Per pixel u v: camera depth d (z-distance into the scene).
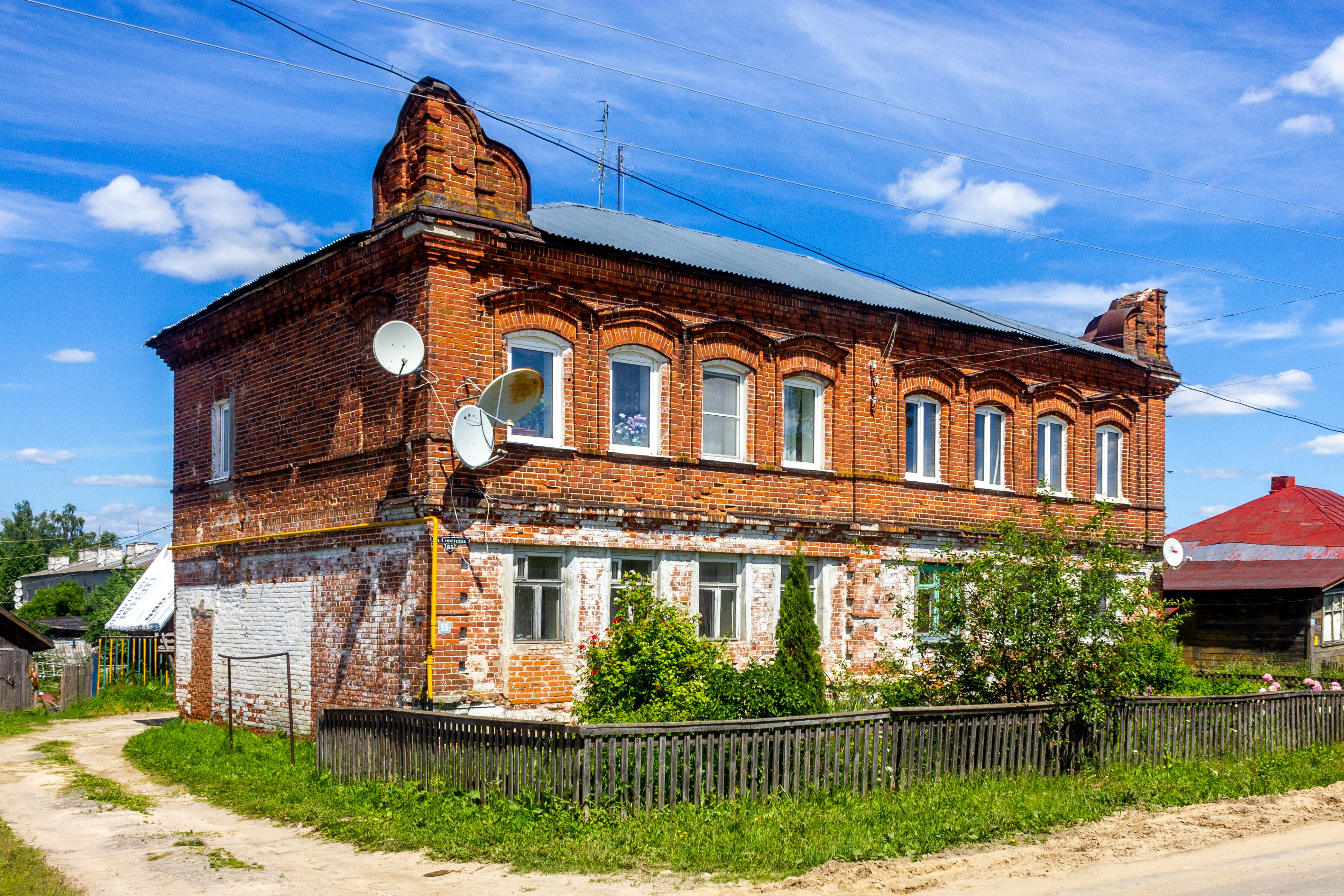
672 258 18.80
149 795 15.25
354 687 17.02
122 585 48.53
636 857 10.26
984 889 9.15
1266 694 17.28
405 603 15.84
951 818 11.49
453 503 15.49
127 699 30.23
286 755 16.86
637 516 17.28
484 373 16.08
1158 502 26.28
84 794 15.43
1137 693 15.80
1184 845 10.77
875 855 10.22
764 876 9.66
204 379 22.91
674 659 14.02
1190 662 29.12
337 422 18.02
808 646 16.36
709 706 13.66
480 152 16.31
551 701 16.28
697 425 18.33
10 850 11.09
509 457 16.17
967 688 14.88
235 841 11.95
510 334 16.58
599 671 14.18
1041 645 14.59
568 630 16.62
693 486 18.22
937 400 22.25
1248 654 28.14
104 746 21.73
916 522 21.36
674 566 17.94
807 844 10.48
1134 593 15.04
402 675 15.83
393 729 13.57
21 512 96.94
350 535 17.38
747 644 18.75
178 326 23.09
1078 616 14.52
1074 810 12.17
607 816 11.16
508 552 16.11
